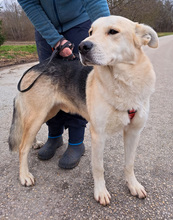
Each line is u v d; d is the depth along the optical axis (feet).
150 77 5.75
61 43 7.06
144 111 5.95
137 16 72.95
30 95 7.24
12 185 6.78
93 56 5.25
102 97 5.83
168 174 7.14
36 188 6.66
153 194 6.29
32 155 8.56
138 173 7.23
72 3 6.98
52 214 5.64
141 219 5.44
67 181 6.98
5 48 48.08
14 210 5.77
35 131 7.31
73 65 7.39
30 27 111.34
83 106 7.04
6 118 11.79
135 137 6.32
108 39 5.50
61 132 8.75
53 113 8.02
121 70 5.54
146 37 6.02
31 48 51.21
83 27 7.60
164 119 11.60
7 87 18.16
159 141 9.29
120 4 55.06
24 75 7.64
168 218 5.45
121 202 6.05
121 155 8.32
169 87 18.19
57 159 8.34
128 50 5.63
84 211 5.74
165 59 35.42
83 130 8.21
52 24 7.06
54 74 7.38
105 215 5.59
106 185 6.75
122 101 5.67
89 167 7.74
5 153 8.50
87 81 6.73
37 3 6.83
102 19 5.90
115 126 6.11
